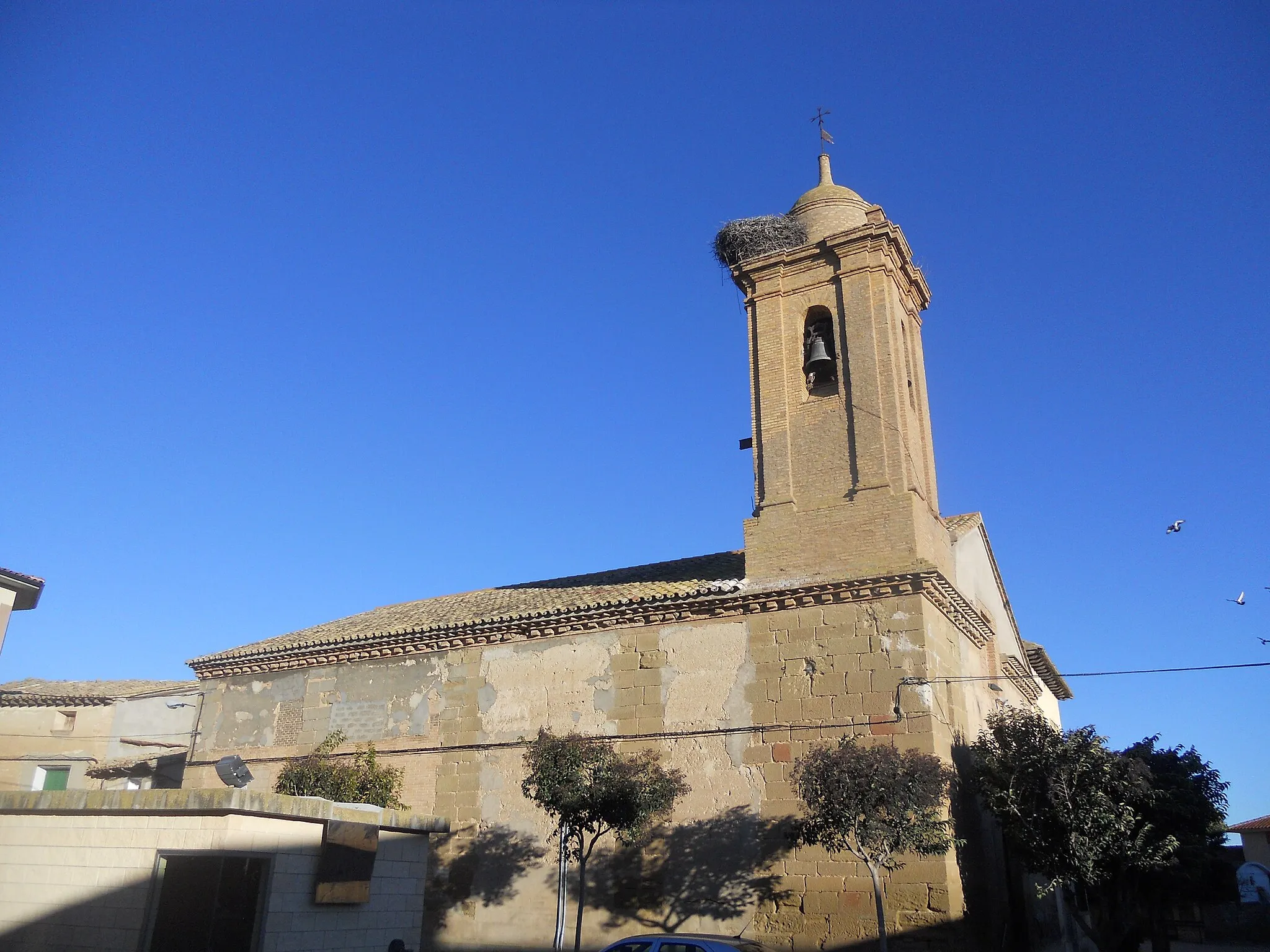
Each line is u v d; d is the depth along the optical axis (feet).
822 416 74.69
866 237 77.36
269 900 43.68
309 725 85.61
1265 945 127.85
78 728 112.37
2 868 46.68
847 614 66.49
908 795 52.85
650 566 92.94
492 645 79.30
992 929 63.93
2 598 70.28
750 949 45.98
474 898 71.82
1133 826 61.16
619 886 67.10
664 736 69.46
